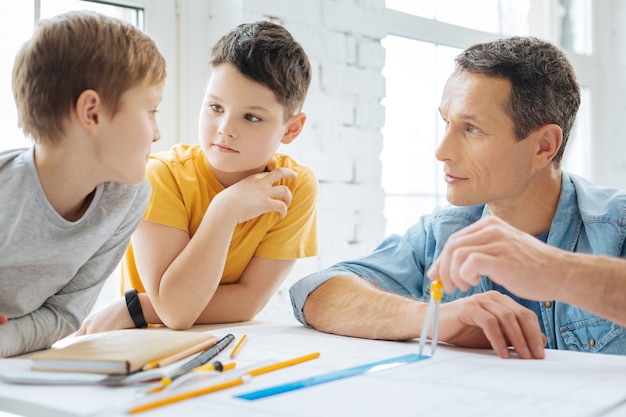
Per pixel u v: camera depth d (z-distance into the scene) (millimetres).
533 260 798
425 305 995
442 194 2258
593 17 2818
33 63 881
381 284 1195
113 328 1241
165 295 1199
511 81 1068
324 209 1780
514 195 1114
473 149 1085
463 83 1092
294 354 864
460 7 2299
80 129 889
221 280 1349
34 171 889
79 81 875
